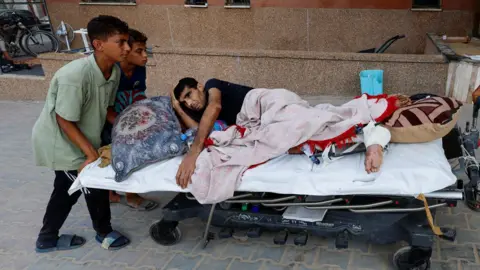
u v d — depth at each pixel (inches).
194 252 113.7
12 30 340.8
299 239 102.3
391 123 94.0
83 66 100.2
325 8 298.5
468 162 113.1
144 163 102.1
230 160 97.3
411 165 87.8
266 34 319.6
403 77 215.5
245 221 105.6
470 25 276.7
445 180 84.9
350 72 221.9
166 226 115.3
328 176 90.7
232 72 240.2
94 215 116.0
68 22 366.6
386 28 292.2
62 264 114.3
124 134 104.2
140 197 141.9
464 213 119.0
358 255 106.0
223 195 95.5
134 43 113.1
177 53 243.9
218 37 332.5
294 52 227.1
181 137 104.8
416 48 292.4
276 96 103.4
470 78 200.1
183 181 97.7
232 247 114.3
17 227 134.3
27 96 282.7
